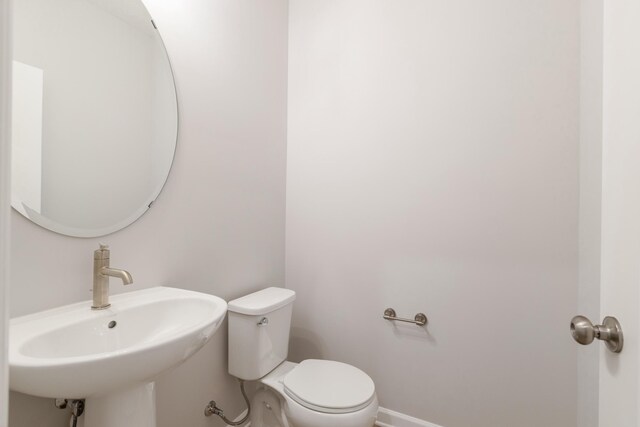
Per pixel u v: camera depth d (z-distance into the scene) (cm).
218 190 145
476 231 149
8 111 31
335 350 183
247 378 139
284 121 196
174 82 123
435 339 158
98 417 79
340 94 182
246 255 164
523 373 140
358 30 177
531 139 139
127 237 108
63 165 90
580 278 128
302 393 124
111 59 103
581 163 128
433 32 158
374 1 173
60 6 90
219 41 145
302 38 194
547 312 136
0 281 31
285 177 198
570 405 132
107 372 64
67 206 91
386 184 169
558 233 134
